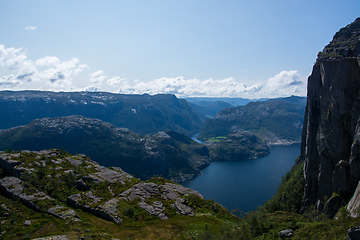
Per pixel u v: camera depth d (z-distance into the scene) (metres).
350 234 60.16
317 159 145.00
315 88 146.62
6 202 108.19
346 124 121.06
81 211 112.81
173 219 116.38
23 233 85.31
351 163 113.94
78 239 80.38
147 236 98.69
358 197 97.38
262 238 93.25
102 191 133.62
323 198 131.88
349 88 118.62
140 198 133.38
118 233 98.81
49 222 94.75
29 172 137.12
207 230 99.62
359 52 135.38
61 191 129.25
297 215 119.19
